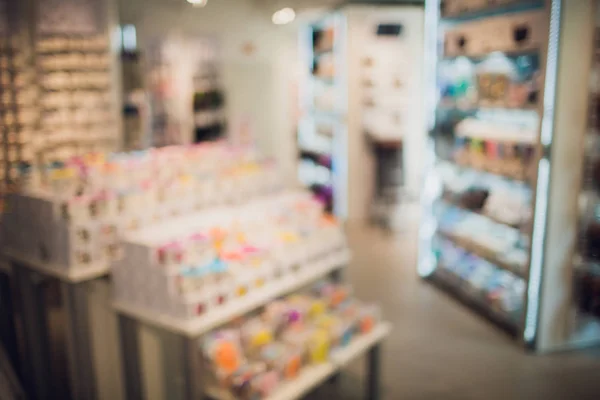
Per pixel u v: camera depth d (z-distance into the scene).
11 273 3.79
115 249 3.37
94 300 3.36
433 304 5.36
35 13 5.79
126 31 8.45
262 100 9.53
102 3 6.23
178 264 2.85
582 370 4.22
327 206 8.53
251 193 4.19
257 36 9.31
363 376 4.11
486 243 5.08
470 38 5.01
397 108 7.93
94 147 6.21
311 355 3.18
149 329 3.18
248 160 4.54
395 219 7.72
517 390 3.94
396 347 4.53
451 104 5.35
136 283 2.96
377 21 7.63
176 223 3.56
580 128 4.22
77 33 6.15
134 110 8.10
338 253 3.89
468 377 4.09
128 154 4.30
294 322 3.35
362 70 7.72
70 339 3.29
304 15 8.62
